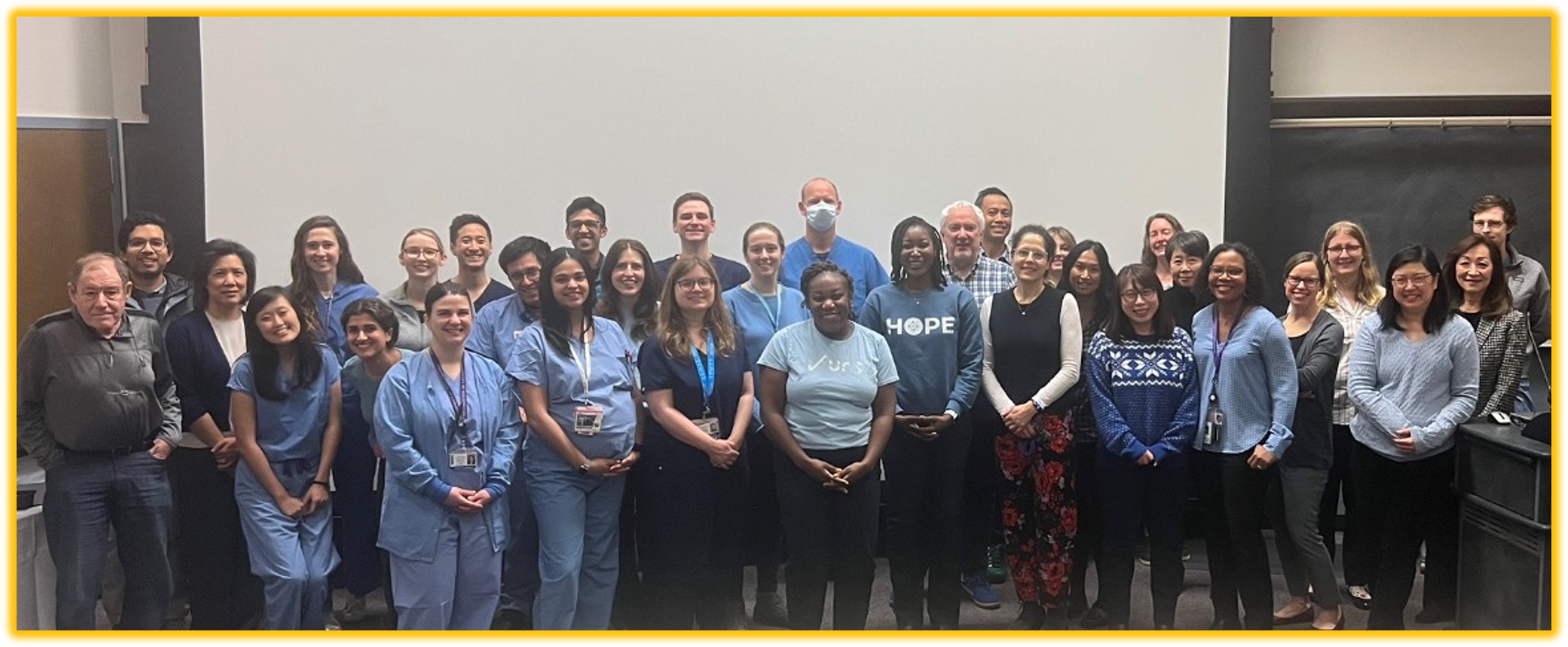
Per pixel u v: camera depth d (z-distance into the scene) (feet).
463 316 8.75
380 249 13.24
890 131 13.29
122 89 13.66
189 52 13.05
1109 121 13.26
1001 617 10.84
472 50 13.19
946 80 13.25
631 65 13.25
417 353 9.44
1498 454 8.85
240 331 9.65
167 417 9.18
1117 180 13.30
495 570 8.87
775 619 10.61
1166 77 13.24
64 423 8.70
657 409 8.98
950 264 11.21
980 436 10.52
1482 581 9.21
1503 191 14.34
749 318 10.12
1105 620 10.12
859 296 11.37
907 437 9.40
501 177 13.25
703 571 9.23
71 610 8.89
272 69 13.07
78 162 13.14
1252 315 9.42
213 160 13.07
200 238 13.19
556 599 8.98
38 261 12.64
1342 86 14.37
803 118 13.29
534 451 9.09
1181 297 10.83
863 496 9.09
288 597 8.93
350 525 10.05
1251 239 13.50
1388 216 14.40
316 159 13.14
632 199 13.33
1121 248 13.35
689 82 13.26
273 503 9.03
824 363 9.00
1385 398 9.48
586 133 13.26
